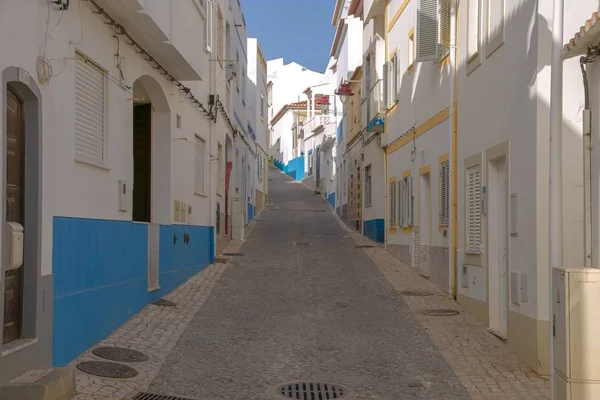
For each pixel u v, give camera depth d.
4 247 5.77
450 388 7.17
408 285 13.41
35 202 6.48
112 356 7.82
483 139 10.07
